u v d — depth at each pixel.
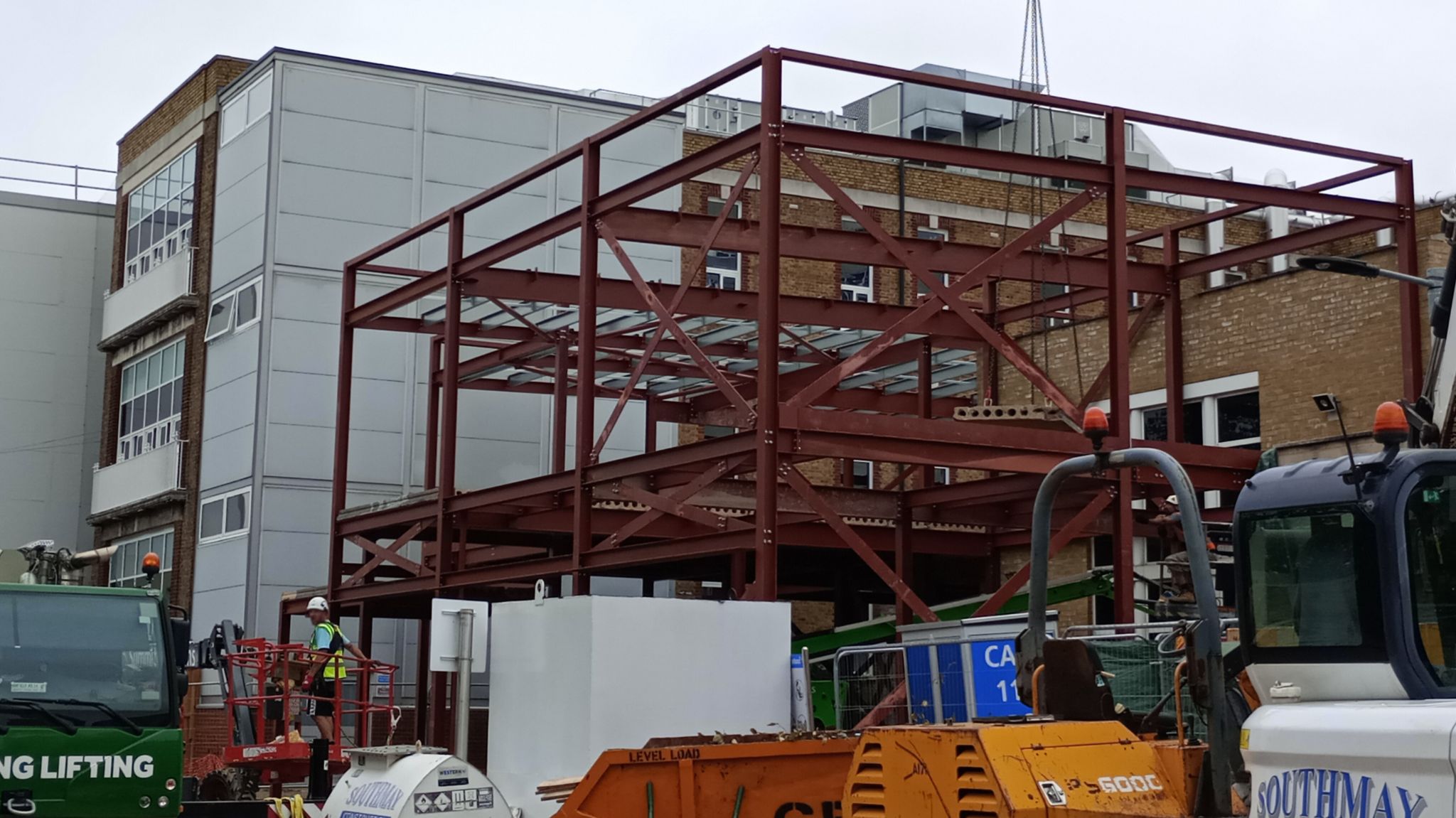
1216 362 24.23
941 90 48.16
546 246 36.66
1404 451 7.04
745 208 39.69
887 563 26.66
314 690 18.80
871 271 41.28
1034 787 7.67
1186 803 7.77
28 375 43.69
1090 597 24.48
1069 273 23.53
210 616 34.94
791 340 28.45
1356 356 21.94
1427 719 6.27
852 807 8.67
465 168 36.19
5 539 42.81
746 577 25.27
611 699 14.56
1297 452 20.77
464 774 12.34
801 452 17.16
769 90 17.28
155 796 12.20
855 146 17.61
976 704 15.41
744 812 11.91
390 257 35.16
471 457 35.16
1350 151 20.62
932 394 30.08
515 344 29.39
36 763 11.84
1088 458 8.36
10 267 43.88
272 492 33.59
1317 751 6.67
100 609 12.44
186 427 37.34
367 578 33.03
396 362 34.97
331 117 35.06
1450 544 7.00
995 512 23.02
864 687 17.27
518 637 15.50
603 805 11.99
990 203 43.25
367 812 12.30
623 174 37.78
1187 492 7.77
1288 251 22.94
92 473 43.84
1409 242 20.81
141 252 41.62
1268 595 7.45
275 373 33.97
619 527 24.48
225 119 37.19
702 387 30.86
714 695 15.05
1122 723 8.37
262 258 34.28
